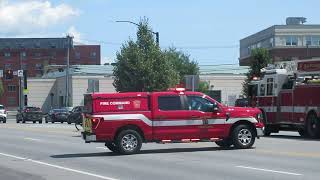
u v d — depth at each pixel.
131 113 20.62
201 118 21.30
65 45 168.50
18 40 168.38
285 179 13.17
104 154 20.83
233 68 105.88
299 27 111.31
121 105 20.61
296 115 29.30
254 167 15.69
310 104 28.22
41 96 96.69
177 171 15.11
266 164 16.39
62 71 104.75
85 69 95.12
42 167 16.94
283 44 111.69
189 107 21.27
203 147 23.03
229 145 22.88
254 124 21.94
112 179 13.74
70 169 16.17
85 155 20.62
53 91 96.88
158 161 17.83
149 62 51.41
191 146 23.67
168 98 21.11
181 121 21.08
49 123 61.03
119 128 20.47
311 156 18.59
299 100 29.08
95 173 15.05
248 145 21.91
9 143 27.61
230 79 86.25
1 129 42.78
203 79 85.44
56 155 20.95
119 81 52.78
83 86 86.25
